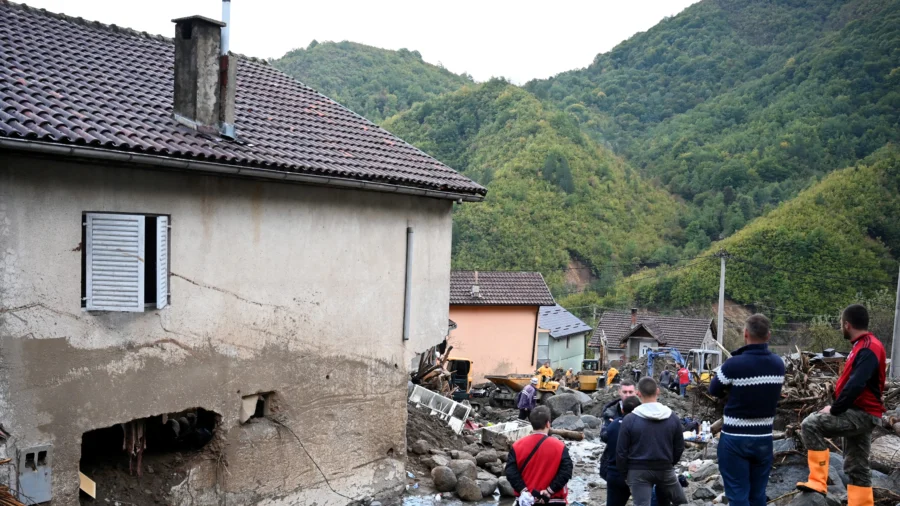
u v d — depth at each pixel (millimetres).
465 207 78312
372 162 12234
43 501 8219
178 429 10680
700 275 68062
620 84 166875
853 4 180750
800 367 13180
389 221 12477
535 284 38250
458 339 35844
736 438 7367
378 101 138625
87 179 8578
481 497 12500
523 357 37000
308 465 11250
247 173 9852
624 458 7953
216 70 10328
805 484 8602
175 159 8969
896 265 60906
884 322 47594
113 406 8867
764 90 124875
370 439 12281
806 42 155750
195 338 9734
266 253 10578
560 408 24469
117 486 9312
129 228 8703
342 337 11750
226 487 10148
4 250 7891
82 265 8672
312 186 11133
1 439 7887
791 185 91500
